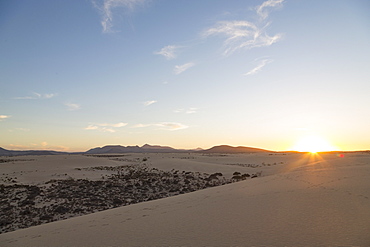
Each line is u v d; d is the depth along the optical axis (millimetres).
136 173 44781
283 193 14531
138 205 16422
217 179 39250
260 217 10062
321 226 8344
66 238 10281
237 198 14516
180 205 14391
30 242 10430
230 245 7441
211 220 10391
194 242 8008
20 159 78500
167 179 37812
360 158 50688
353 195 12508
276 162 70375
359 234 7406
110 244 8766
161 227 10148
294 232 8008
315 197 12711
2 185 33281
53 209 22641
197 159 79250
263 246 7129
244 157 88438
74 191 29484
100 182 34906
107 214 14445
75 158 73188
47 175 43844
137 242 8617
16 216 21031
